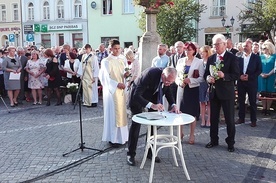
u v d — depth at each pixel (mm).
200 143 7062
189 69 6730
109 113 6766
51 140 7391
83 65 11305
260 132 7895
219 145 6922
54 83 11539
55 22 32812
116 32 30969
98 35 31594
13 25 34875
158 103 5527
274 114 9945
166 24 24047
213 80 6367
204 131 8023
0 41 35688
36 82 11914
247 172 5516
